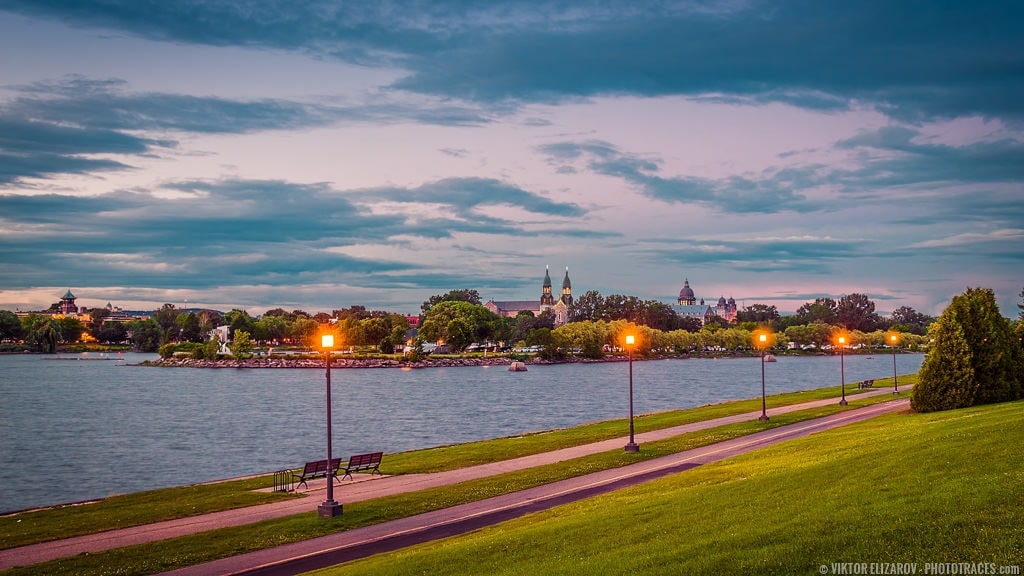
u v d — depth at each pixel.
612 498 37.94
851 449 42.47
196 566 30.45
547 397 145.50
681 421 76.00
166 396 150.38
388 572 26.28
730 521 27.78
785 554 23.09
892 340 101.50
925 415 63.06
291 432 96.94
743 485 34.25
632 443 56.41
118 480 66.88
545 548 27.45
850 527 24.83
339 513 38.53
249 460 76.50
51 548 34.19
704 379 195.25
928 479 29.80
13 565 31.52
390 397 146.75
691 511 30.52
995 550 21.84
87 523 39.12
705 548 24.62
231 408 126.81
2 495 61.09
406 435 93.81
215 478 67.44
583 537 28.42
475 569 25.83
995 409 58.81
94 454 80.19
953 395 66.31
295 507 41.75
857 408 80.31
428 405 130.88
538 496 41.19
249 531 35.81
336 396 149.38
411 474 51.91
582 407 126.38
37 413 119.38
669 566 23.28
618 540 27.36
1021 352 68.50
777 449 49.84
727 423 71.50
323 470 51.78
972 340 67.25
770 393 149.12
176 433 96.06
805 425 66.81
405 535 33.97
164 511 41.66
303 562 30.34
